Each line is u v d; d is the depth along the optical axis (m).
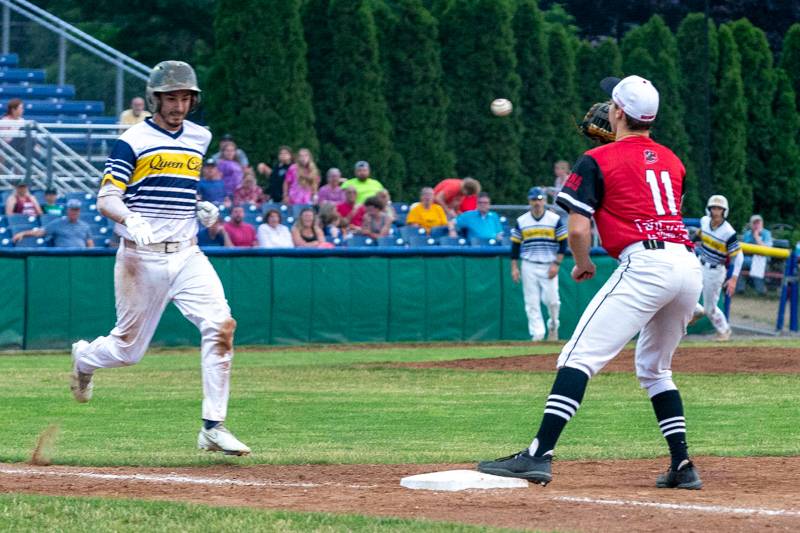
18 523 13.65
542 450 16.22
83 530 13.31
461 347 46.00
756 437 22.58
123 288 19.72
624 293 16.06
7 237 45.66
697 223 53.78
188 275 19.70
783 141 76.31
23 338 43.78
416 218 51.81
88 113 61.00
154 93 19.22
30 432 23.39
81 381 20.66
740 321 56.97
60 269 44.22
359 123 63.00
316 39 63.75
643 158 16.34
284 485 16.58
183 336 45.91
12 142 51.91
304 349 44.97
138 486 16.48
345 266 47.59
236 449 19.12
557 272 47.03
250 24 61.44
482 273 49.41
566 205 16.28
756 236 59.78
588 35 70.56
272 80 61.09
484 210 51.12
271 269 46.53
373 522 13.50
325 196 52.34
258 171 58.53
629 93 16.42
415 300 48.53
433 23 64.62
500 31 65.31
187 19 84.06
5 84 60.91
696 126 61.34
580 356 16.11
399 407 27.70
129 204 19.42
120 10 83.94
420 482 16.12
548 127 66.56
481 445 21.69
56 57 62.44
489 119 65.12
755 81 75.50
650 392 16.83
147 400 28.97
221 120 62.31
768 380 32.16
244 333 46.25
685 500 15.12
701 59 61.69
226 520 13.69
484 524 13.55
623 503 14.79
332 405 28.06
